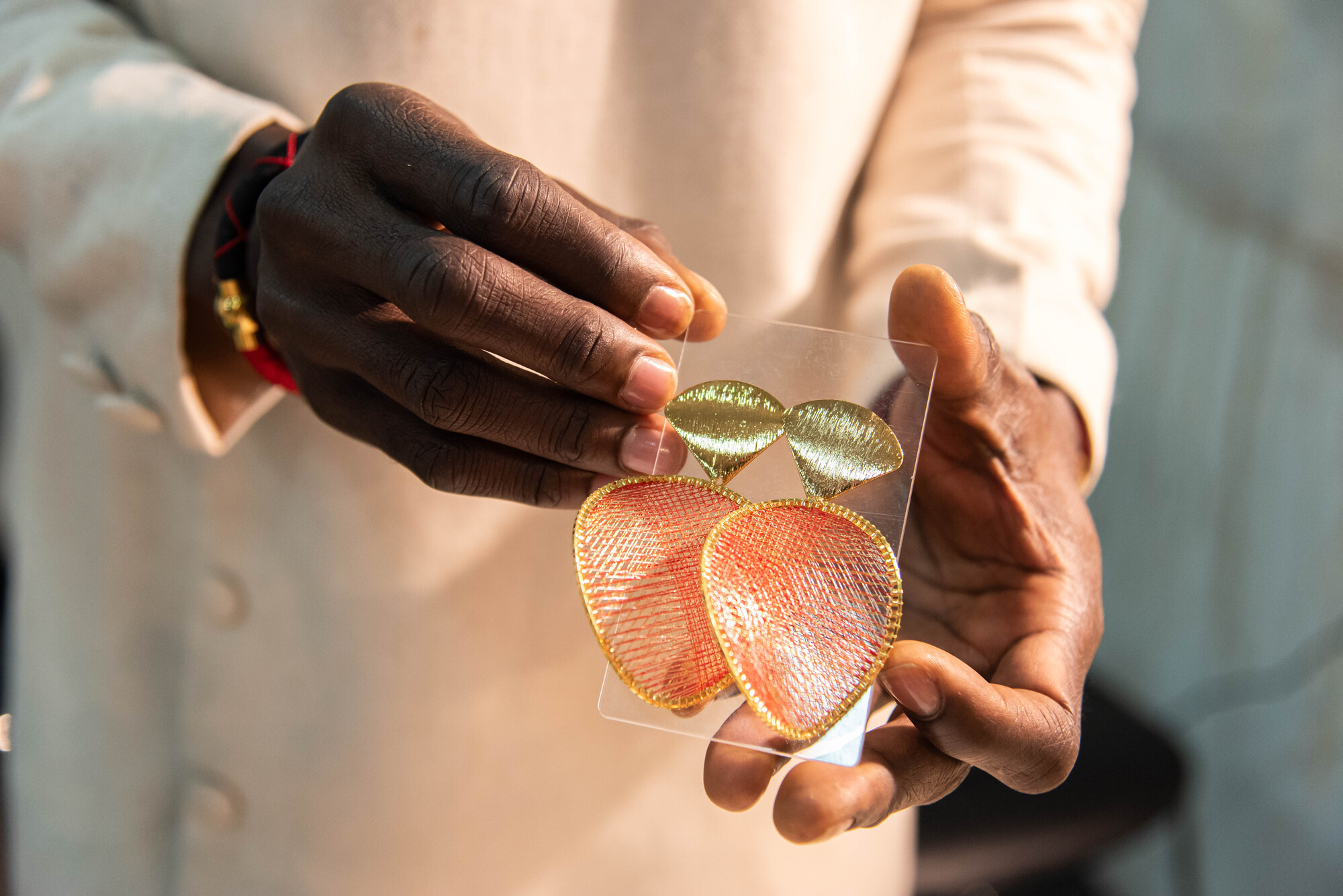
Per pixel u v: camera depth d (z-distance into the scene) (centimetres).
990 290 50
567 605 53
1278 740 93
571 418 41
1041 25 55
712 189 51
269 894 53
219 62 50
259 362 46
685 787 54
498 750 53
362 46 48
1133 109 110
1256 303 95
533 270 40
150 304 46
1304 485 90
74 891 55
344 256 40
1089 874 107
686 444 45
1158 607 110
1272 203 92
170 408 48
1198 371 103
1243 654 98
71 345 49
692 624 43
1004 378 45
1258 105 93
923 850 74
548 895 55
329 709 52
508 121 50
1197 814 103
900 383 45
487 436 42
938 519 46
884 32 53
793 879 55
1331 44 84
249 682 52
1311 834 90
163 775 55
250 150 46
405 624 51
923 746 41
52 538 54
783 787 39
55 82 48
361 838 53
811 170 52
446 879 54
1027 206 51
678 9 49
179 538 53
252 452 51
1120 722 87
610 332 40
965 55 55
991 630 45
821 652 42
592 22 49
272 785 53
